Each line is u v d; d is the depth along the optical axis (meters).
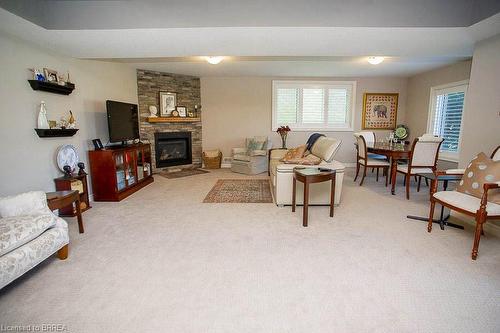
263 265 2.07
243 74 6.10
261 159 5.87
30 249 1.78
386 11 2.32
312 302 1.64
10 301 1.66
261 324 1.47
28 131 2.83
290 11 2.32
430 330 1.41
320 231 2.71
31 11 2.24
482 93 2.84
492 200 2.20
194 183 4.94
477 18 2.29
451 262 2.09
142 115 5.54
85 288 1.79
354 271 1.97
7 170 2.60
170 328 1.44
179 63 4.85
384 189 4.44
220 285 1.82
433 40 2.80
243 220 3.04
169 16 2.35
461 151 3.13
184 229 2.78
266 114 6.55
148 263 2.11
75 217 3.16
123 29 2.42
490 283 1.81
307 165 3.54
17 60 2.69
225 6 2.30
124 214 3.25
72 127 3.39
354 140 6.60
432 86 5.55
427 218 3.04
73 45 2.95
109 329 1.44
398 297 1.68
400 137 6.05
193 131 6.46
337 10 2.31
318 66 5.15
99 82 4.18
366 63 4.87
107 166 3.71
